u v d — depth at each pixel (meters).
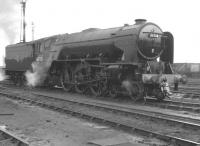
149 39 15.84
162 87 14.86
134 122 10.04
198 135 8.34
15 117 10.93
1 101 15.22
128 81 15.74
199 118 10.84
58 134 8.45
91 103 14.40
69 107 13.23
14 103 14.56
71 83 20.20
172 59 16.36
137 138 8.04
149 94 15.39
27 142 7.27
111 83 16.95
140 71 15.11
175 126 9.43
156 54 16.28
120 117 10.94
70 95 18.45
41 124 9.76
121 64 15.79
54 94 18.89
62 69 21.52
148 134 8.21
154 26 16.23
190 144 7.16
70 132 8.69
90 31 19.91
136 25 16.09
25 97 16.62
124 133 8.59
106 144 7.34
